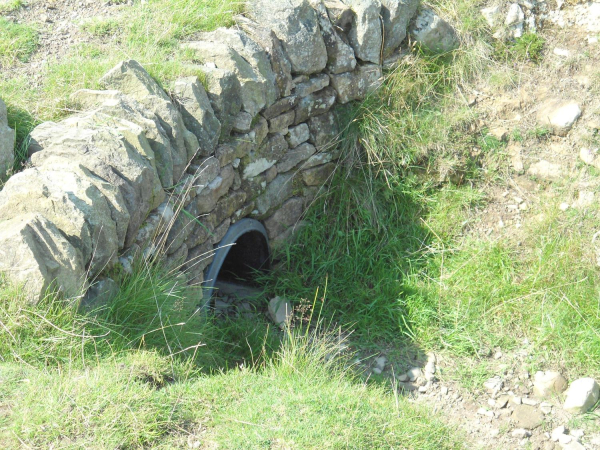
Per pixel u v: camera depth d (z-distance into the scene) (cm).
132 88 553
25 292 464
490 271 634
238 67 587
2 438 436
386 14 653
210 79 575
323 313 625
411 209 659
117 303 497
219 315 616
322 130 647
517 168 671
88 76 570
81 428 444
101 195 492
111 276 500
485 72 696
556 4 730
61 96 558
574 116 674
